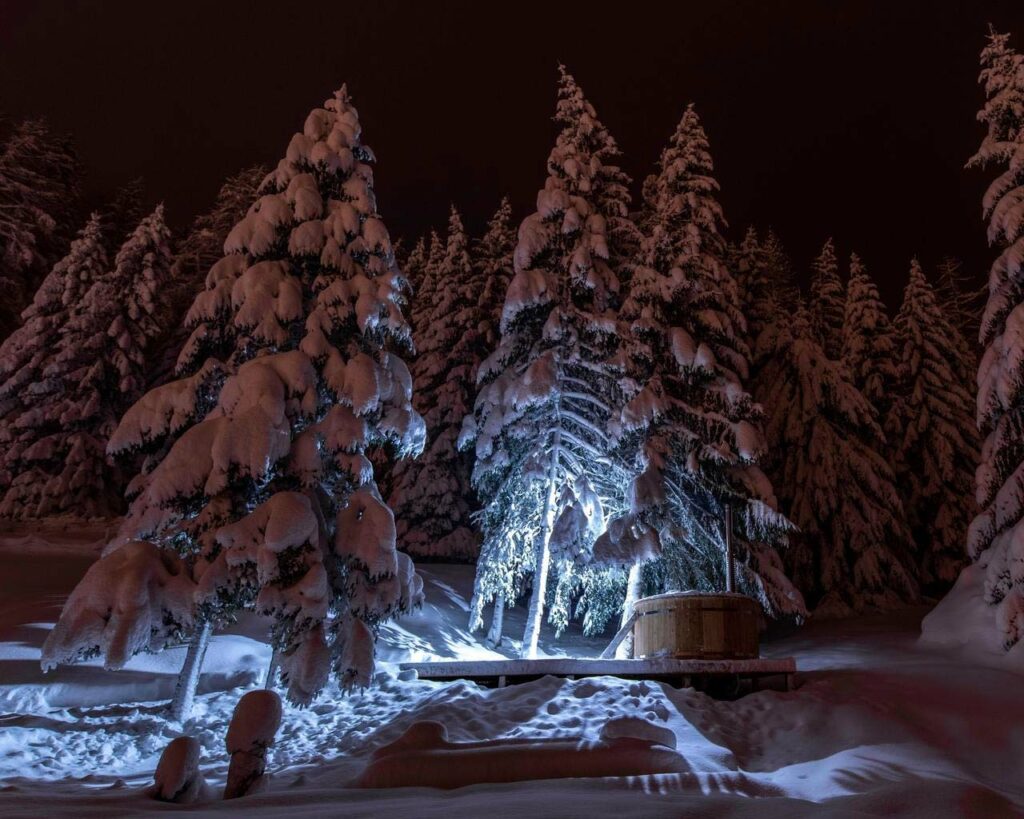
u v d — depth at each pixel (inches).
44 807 271.1
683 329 796.6
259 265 596.4
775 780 378.0
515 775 337.4
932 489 1159.6
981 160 767.1
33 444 1261.1
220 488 506.9
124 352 1323.8
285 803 287.4
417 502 1209.4
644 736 383.2
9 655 581.9
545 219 837.2
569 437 797.2
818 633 935.7
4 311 1549.0
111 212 1895.9
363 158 670.5
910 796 263.6
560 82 888.9
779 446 1093.8
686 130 869.8
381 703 549.6
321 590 494.3
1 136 1736.0
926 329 1270.9
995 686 546.3
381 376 595.8
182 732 515.2
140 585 481.1
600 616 844.0
